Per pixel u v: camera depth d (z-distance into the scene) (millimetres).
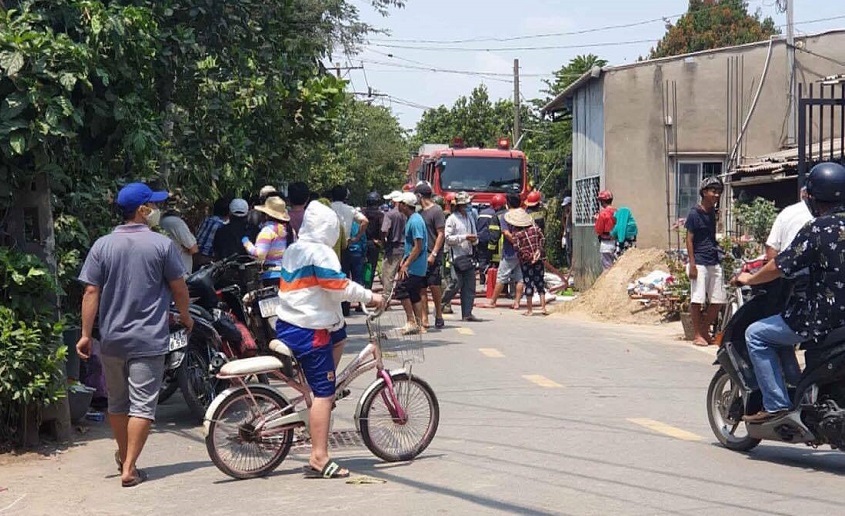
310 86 14984
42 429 8219
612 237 21797
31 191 8000
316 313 6875
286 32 15031
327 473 6941
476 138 65688
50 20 8516
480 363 12359
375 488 6664
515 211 19656
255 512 6145
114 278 6887
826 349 6855
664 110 23672
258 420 7020
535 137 53719
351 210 15453
